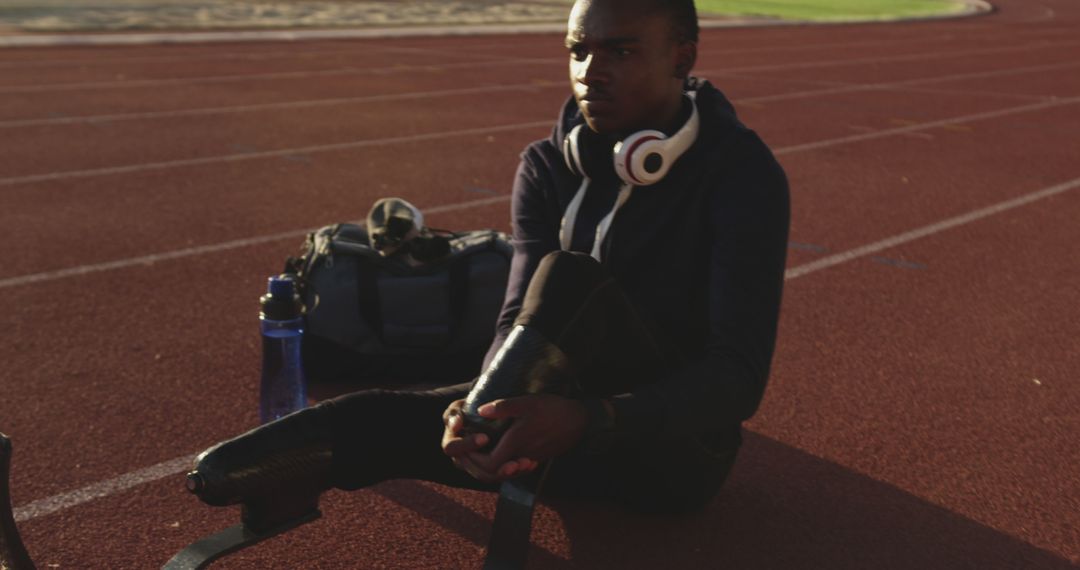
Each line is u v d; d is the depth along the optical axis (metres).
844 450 3.44
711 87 2.30
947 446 3.49
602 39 2.11
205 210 6.70
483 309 3.89
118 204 6.84
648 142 2.12
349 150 8.87
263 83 13.21
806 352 4.33
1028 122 11.30
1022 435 3.59
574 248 2.35
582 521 2.94
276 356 3.41
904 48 20.53
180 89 12.50
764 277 2.16
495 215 6.70
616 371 2.22
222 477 1.89
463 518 2.97
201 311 4.74
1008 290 5.28
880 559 2.81
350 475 2.06
